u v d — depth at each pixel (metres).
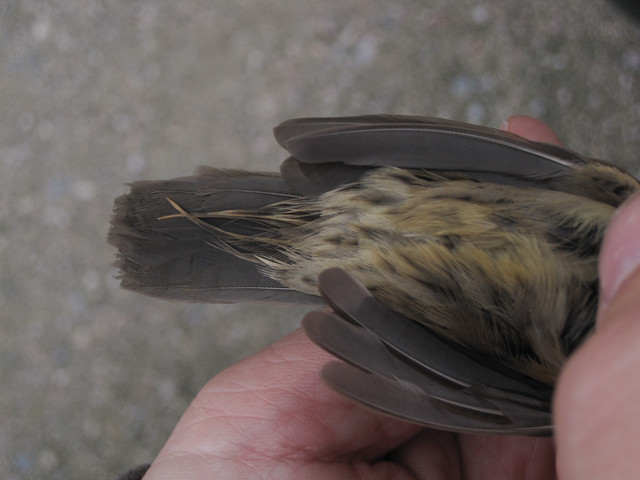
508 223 0.17
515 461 0.19
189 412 0.18
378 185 0.17
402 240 0.17
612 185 0.17
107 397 0.29
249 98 0.30
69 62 0.31
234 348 0.29
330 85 0.30
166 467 0.17
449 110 0.30
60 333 0.29
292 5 0.31
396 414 0.14
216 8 0.31
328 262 0.17
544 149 0.17
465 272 0.17
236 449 0.17
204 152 0.30
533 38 0.30
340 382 0.14
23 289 0.29
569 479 0.11
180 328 0.29
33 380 0.29
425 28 0.31
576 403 0.11
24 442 0.28
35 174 0.30
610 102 0.30
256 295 0.18
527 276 0.16
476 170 0.17
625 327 0.11
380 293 0.17
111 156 0.30
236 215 0.18
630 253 0.12
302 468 0.17
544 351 0.16
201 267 0.18
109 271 0.29
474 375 0.15
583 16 0.30
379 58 0.30
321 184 0.17
